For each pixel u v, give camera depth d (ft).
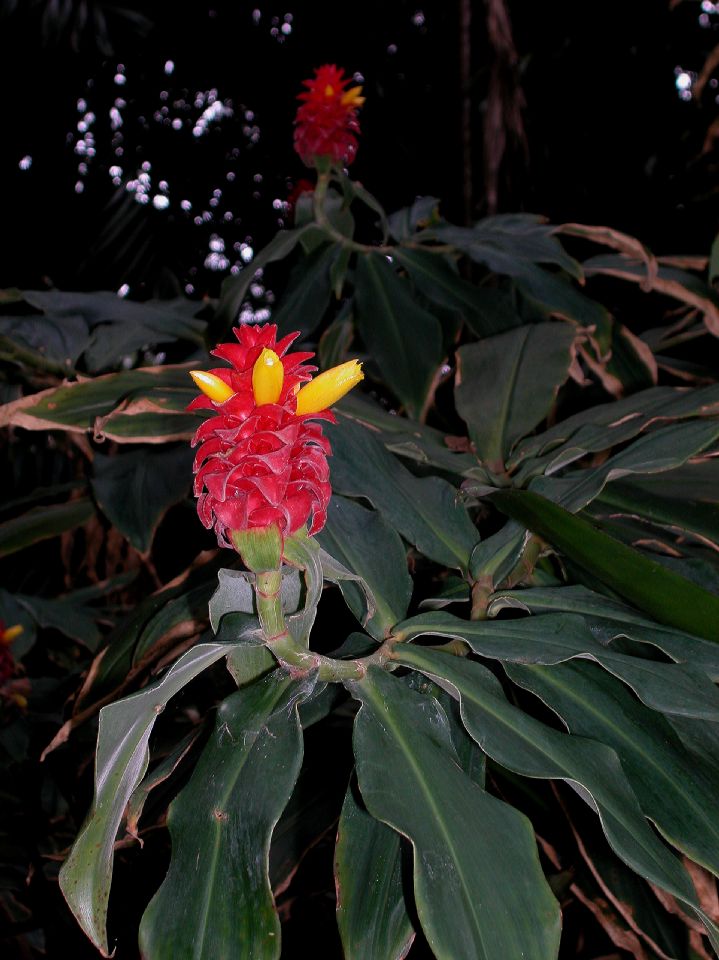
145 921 2.46
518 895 2.34
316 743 4.38
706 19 13.33
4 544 7.18
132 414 4.42
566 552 3.34
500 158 9.25
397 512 3.77
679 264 7.47
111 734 2.47
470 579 3.70
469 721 2.70
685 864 3.56
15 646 7.81
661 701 2.74
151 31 16.14
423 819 2.42
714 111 12.72
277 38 18.76
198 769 2.73
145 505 5.90
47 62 15.94
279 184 19.90
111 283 14.38
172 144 19.02
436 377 5.90
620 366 6.31
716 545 3.87
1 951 7.06
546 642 2.94
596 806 2.47
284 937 5.76
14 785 6.95
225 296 6.42
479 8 11.35
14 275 17.19
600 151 13.43
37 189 17.19
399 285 6.21
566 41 13.48
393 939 2.66
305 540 2.65
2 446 9.48
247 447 2.44
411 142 16.33
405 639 3.05
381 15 17.12
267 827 2.44
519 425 4.87
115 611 8.90
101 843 2.57
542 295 6.22
